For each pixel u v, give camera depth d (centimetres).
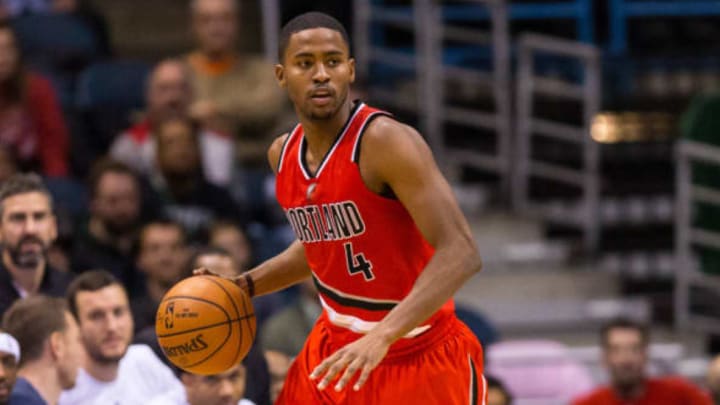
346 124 1463
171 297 1557
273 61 3922
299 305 2584
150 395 1992
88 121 3475
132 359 2017
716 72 4162
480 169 3875
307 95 1423
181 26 4259
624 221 3775
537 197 3838
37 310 1853
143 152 3141
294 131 1530
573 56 4162
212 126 3225
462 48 4297
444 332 1559
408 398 1540
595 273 3616
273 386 2161
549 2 4278
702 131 3606
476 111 4016
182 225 2780
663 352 3397
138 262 2597
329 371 1349
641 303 3525
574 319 3497
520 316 3484
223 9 3391
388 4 4291
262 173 3431
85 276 1991
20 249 2109
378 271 1505
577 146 3925
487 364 3019
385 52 4050
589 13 4262
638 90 4156
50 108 3155
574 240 3691
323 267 1539
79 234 2739
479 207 3756
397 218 1480
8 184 2131
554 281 3597
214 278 1580
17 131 3092
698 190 3594
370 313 1534
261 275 1639
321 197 1487
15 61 3083
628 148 3969
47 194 2159
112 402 1969
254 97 3416
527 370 3123
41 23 3738
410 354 1543
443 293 1385
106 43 3894
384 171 1434
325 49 1420
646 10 4291
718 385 2783
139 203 2778
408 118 3966
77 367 1895
